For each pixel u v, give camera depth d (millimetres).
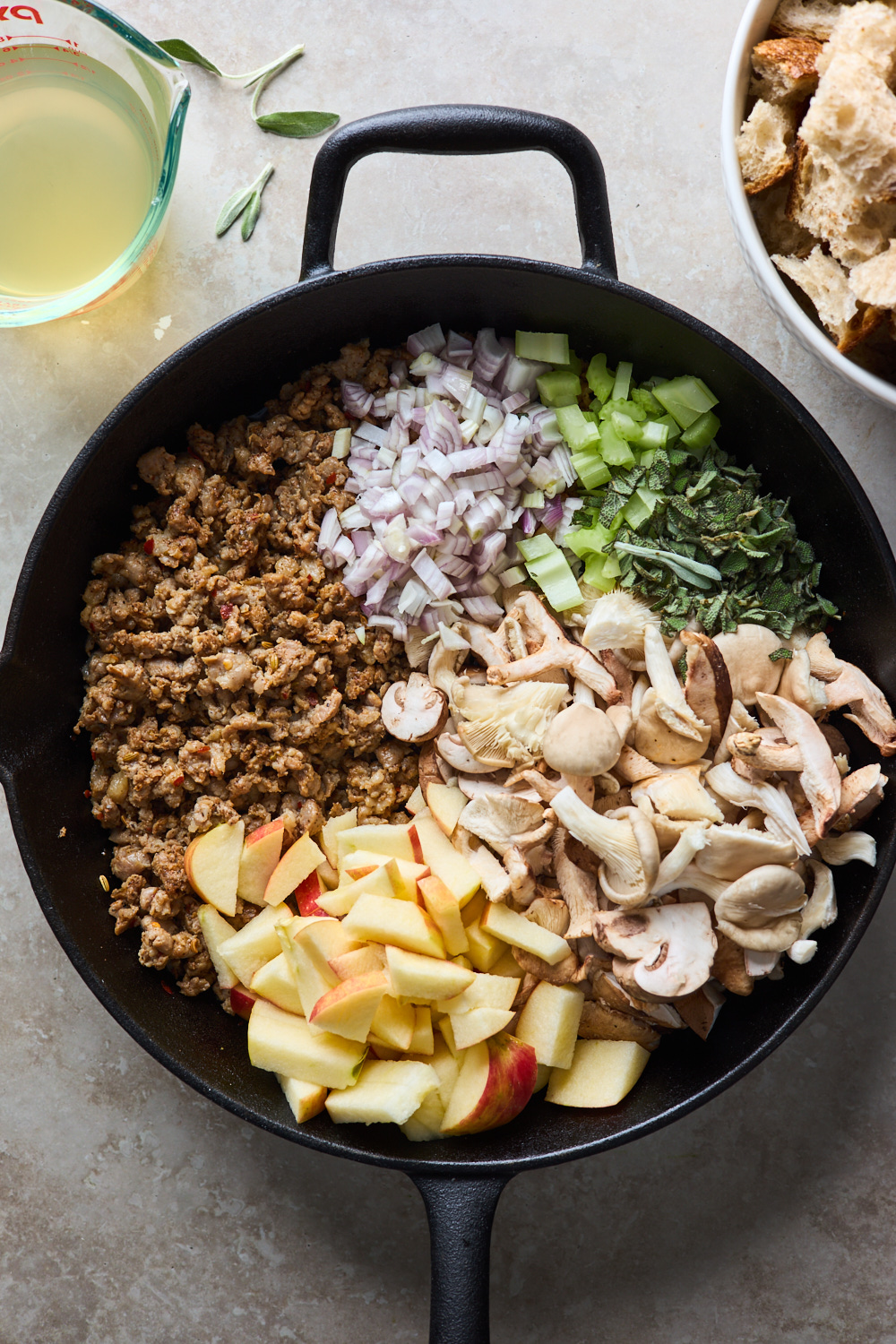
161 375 593
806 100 589
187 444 643
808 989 603
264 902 624
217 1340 667
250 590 626
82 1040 674
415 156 677
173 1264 670
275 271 677
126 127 640
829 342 585
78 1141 673
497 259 591
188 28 677
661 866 595
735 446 642
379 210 678
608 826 601
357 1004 591
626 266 675
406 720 629
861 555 609
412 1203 671
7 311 645
